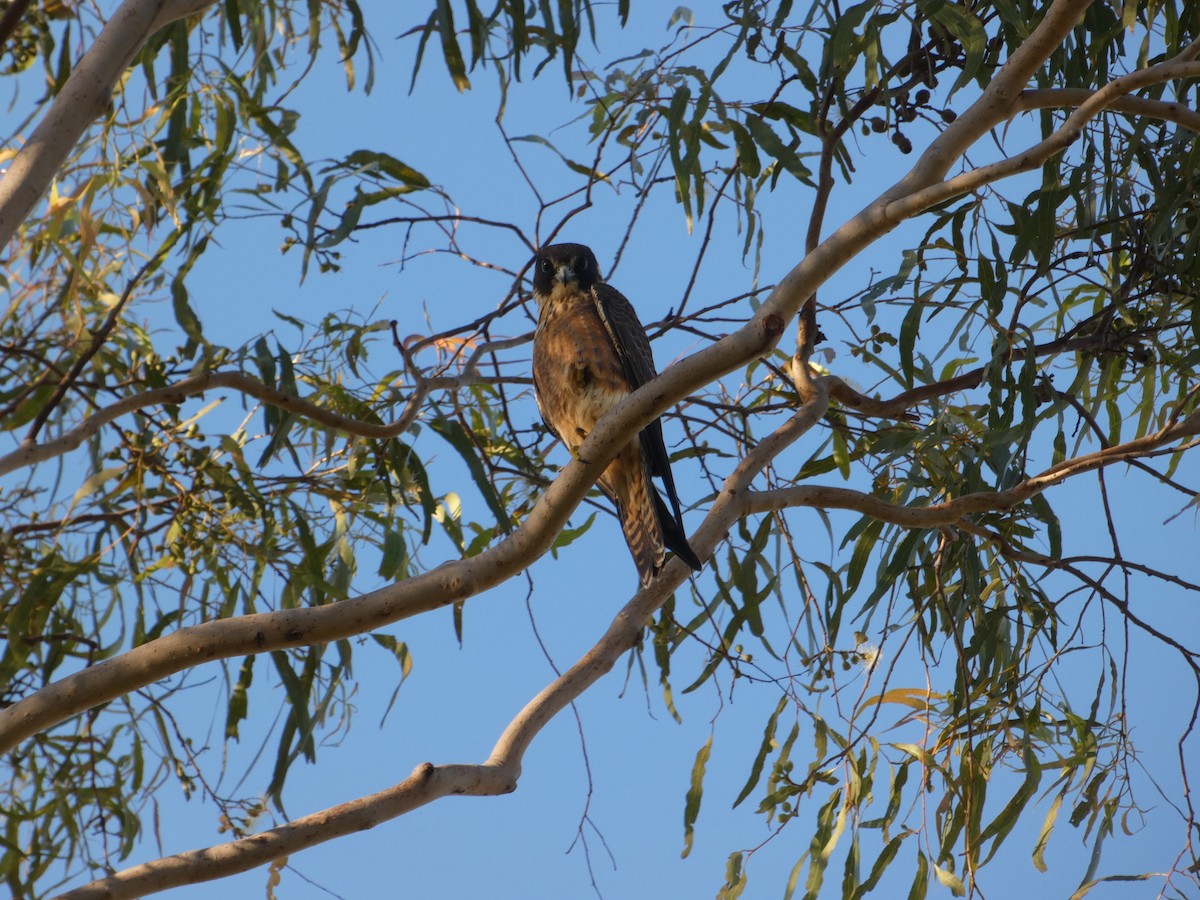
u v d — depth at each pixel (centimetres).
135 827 876
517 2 865
